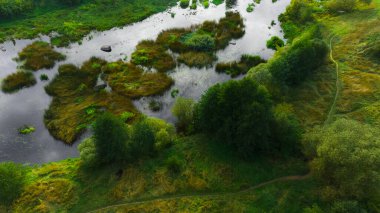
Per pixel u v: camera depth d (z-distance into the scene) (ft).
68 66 244.42
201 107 175.52
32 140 190.60
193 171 161.89
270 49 280.10
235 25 307.58
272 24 320.09
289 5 337.31
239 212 142.41
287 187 153.99
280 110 188.44
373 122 190.39
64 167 168.35
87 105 211.00
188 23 315.58
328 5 330.34
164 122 187.01
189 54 264.11
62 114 204.54
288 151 168.14
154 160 168.04
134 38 289.12
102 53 266.57
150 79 235.40
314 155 157.89
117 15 321.11
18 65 249.34
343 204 127.44
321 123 191.62
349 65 243.81
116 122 157.89
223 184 155.74
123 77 235.40
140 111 209.87
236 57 268.41
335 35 286.05
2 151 183.42
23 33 284.41
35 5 319.06
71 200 148.36
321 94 216.13
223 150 172.65
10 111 209.26
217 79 243.40
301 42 228.22
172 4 351.67
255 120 153.79
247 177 159.12
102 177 159.12
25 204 146.20
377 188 128.06
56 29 293.43
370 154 126.93
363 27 291.38
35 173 164.45
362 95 212.64
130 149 163.32
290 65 214.90
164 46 273.75
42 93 225.15
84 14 317.42
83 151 164.35
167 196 150.51
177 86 234.17
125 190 152.35
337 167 135.95
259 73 206.49
